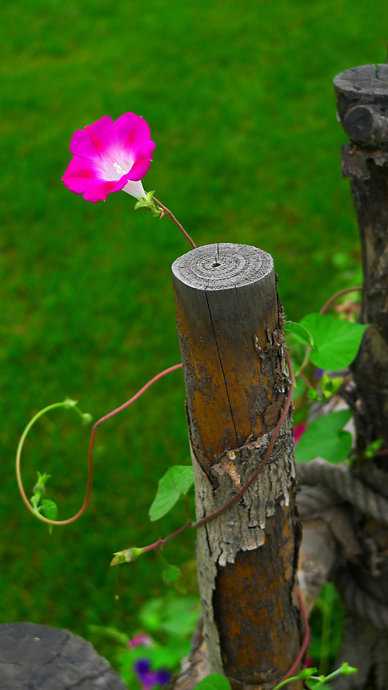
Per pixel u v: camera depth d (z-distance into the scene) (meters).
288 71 6.72
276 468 1.56
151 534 3.39
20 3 8.71
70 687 1.54
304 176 5.44
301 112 6.16
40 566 3.35
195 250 1.47
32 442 3.85
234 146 5.85
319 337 1.81
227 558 1.64
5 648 1.60
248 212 5.19
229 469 1.53
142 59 7.25
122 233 5.14
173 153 5.86
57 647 1.60
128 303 4.56
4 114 6.59
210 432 1.51
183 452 3.70
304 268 4.65
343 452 2.02
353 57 6.81
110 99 6.63
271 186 5.39
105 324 4.45
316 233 4.92
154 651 2.59
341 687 2.53
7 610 3.18
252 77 6.73
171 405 3.98
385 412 2.03
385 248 1.82
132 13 8.21
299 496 2.30
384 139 1.67
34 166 5.86
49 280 4.82
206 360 1.43
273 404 1.50
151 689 2.54
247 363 1.43
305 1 8.00
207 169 5.63
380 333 1.93
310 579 2.19
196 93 6.59
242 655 1.78
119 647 3.01
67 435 3.87
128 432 3.86
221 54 7.15
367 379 2.00
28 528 3.49
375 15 7.50
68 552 3.38
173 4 8.32
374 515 2.14
